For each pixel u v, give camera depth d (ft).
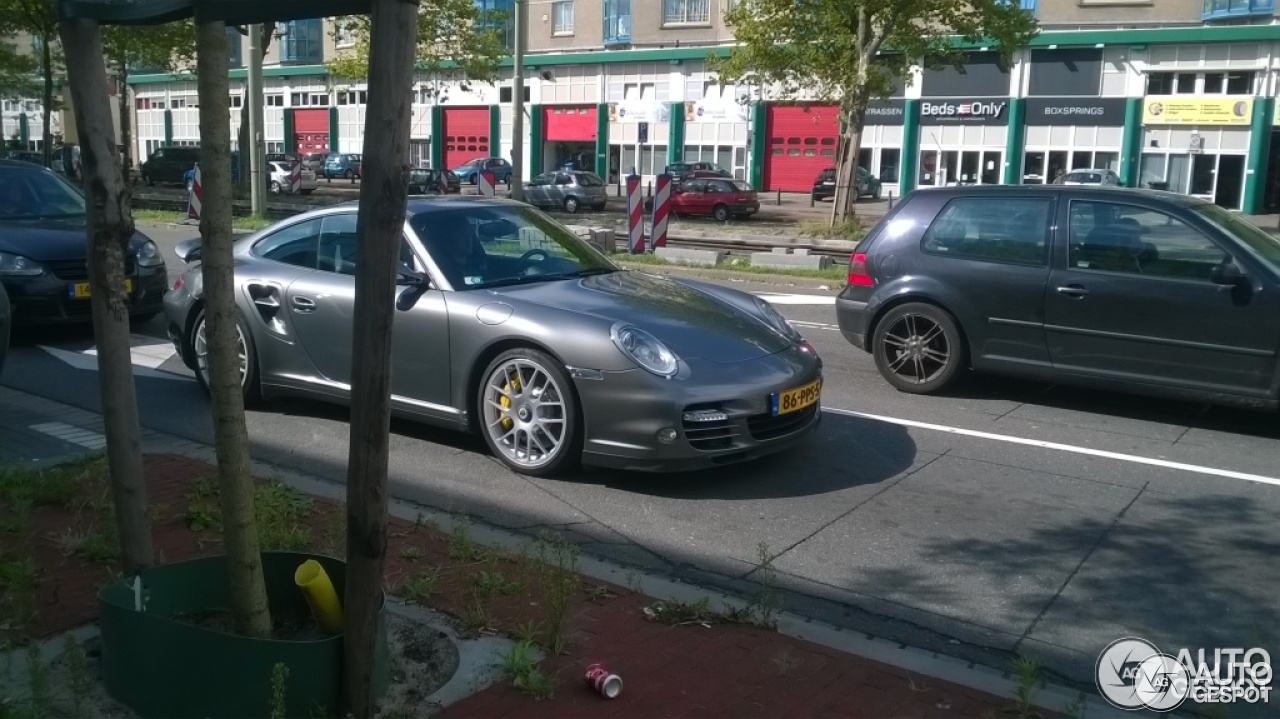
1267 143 138.41
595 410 19.86
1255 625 15.23
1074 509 19.80
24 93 139.95
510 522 18.65
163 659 11.10
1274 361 23.94
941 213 28.37
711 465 19.89
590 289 22.29
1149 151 145.38
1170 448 23.84
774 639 13.89
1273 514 19.66
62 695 11.75
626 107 181.06
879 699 12.40
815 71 81.25
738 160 174.40
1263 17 136.15
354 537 10.75
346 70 111.04
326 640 10.97
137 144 234.38
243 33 14.74
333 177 189.26
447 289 21.99
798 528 18.63
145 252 36.19
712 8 171.53
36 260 32.63
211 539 16.72
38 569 15.24
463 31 110.01
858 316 29.32
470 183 169.48
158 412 25.71
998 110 152.46
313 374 24.20
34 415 25.18
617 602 14.88
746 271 56.70
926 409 26.99
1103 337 25.79
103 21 11.72
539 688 12.03
